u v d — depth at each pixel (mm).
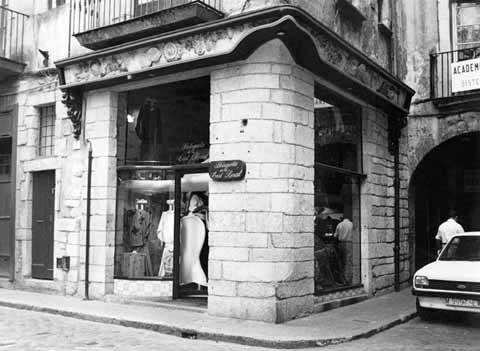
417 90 13758
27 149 12359
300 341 7348
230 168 8867
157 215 10555
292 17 8195
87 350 6871
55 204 11484
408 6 14039
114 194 10688
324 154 10453
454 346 7590
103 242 10492
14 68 12359
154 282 10242
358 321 8812
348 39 10992
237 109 8953
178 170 10445
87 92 11023
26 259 12125
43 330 8156
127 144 11031
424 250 14664
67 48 11820
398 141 13039
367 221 11656
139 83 10289
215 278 8938
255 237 8680
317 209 10086
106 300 10328
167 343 7438
